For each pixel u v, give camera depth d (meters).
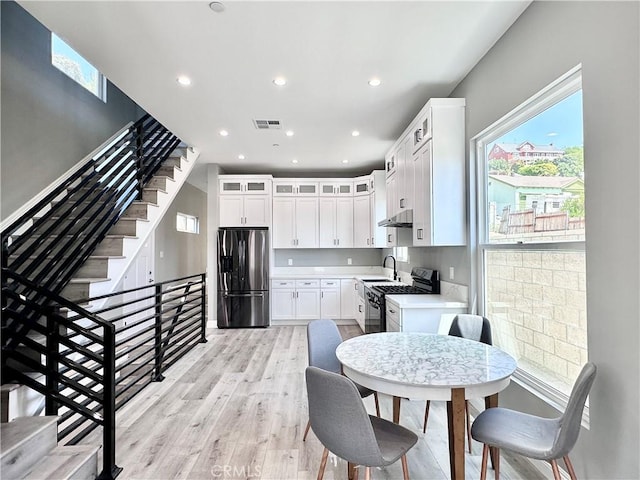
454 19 2.24
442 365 1.84
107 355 2.11
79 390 2.13
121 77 2.91
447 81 3.07
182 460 2.21
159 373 3.53
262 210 6.14
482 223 2.90
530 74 2.14
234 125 4.06
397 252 5.73
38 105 3.48
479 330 2.51
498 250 2.70
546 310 2.16
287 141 4.71
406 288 4.27
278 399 3.09
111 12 2.09
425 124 3.20
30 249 2.51
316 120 3.92
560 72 1.90
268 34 2.33
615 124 1.56
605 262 1.62
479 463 2.17
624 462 1.52
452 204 3.05
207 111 3.65
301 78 2.96
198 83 3.02
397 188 4.33
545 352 2.16
